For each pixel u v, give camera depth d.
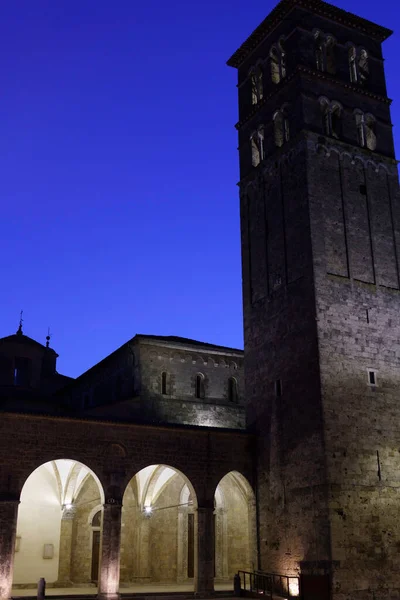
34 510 48.78
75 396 67.62
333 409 41.56
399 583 39.72
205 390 56.03
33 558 47.66
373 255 47.22
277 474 44.12
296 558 40.97
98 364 61.38
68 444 40.41
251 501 45.59
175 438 43.88
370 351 44.44
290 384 44.50
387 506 41.16
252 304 50.06
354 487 40.44
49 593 41.66
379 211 48.91
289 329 45.56
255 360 48.56
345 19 53.53
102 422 41.50
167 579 50.47
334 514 39.16
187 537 51.97
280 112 51.38
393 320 46.31
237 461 45.84
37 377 68.81
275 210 49.47
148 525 50.62
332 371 42.44
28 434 39.50
